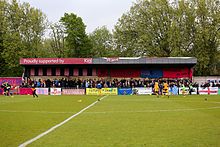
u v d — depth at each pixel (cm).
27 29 7044
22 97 4412
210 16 6556
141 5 7125
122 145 1074
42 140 1162
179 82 5453
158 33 6944
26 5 7125
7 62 6700
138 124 1589
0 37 6844
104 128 1455
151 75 5819
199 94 5206
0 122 1677
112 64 5678
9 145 1072
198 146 1055
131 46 7162
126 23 7269
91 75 5903
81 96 4691
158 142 1123
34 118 1867
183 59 5522
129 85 5397
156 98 4088
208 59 6481
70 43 7912
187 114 2081
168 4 6844
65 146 1059
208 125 1540
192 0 6712
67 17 7900
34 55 7088
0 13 6762
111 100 3659
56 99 3894
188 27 6650
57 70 5922
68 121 1719
